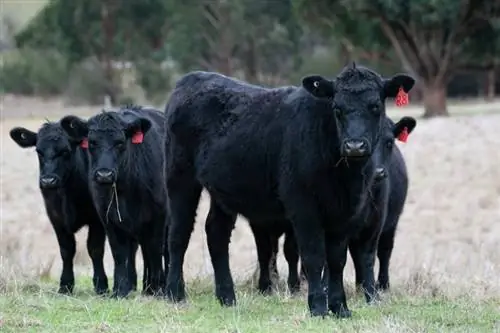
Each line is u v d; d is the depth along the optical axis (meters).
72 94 95.00
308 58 100.69
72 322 12.98
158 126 18.11
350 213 13.12
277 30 89.38
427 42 62.56
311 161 12.96
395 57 78.50
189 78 15.73
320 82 12.70
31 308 13.93
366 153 12.15
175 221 15.64
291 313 13.72
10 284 15.91
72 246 17.16
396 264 20.61
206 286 17.20
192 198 15.57
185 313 13.95
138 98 94.50
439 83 63.12
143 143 16.81
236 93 14.74
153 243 16.86
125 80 96.06
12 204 30.75
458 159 39.03
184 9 85.25
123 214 16.31
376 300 15.15
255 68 93.38
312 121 13.04
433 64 62.88
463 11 59.00
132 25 90.69
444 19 58.78
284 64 98.25
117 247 16.38
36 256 21.66
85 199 17.02
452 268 19.66
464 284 16.42
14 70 99.50
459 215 27.98
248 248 24.03
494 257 21.41
